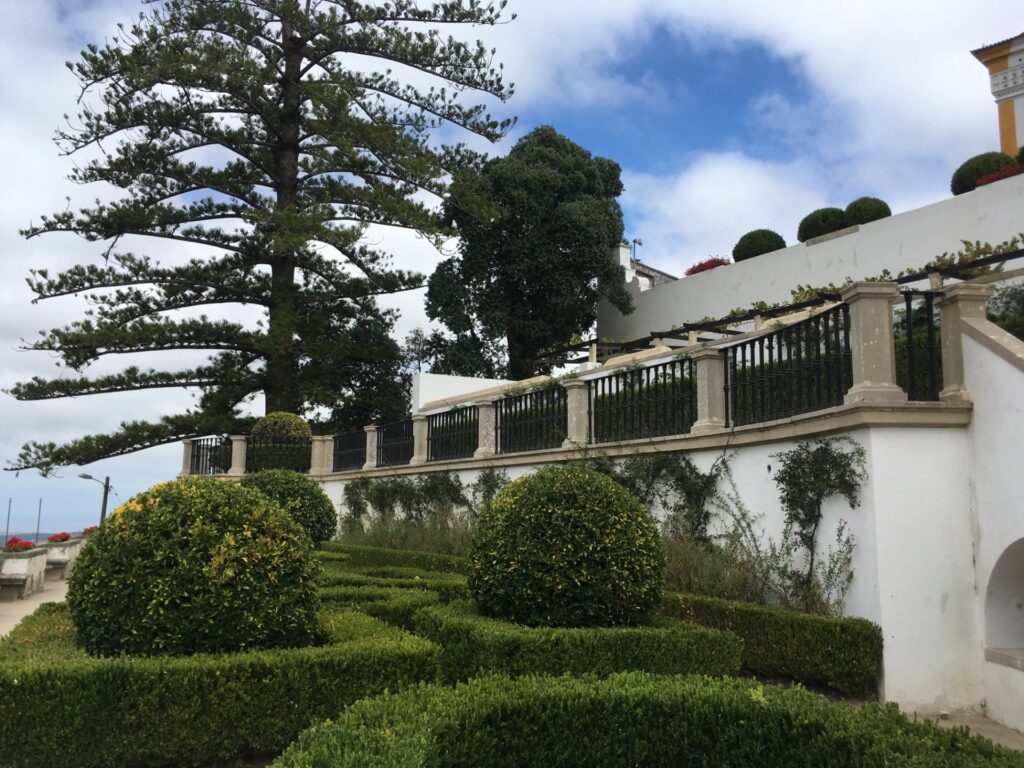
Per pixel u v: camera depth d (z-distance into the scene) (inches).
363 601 320.5
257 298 1067.9
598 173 1203.2
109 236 979.3
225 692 183.5
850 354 289.0
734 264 863.7
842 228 786.2
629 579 238.7
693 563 332.5
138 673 177.5
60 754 170.9
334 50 997.8
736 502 342.6
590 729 161.9
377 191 967.6
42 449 924.0
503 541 246.4
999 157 701.3
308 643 217.3
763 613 280.5
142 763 177.6
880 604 261.0
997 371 261.3
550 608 236.2
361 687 196.7
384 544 599.5
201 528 207.9
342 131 967.6
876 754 134.6
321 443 904.9
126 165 945.5
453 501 589.6
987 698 260.5
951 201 636.1
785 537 311.6
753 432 330.6
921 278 516.4
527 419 528.7
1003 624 264.5
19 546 597.3
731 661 232.2
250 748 186.5
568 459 457.7
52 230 950.4
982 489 266.8
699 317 916.0
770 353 336.2
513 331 1171.9
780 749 151.8
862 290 279.3
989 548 262.4
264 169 1050.7
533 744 157.9
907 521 266.8
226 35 979.9
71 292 965.8
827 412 285.6
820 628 261.6
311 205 991.6
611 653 219.5
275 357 1032.8
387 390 1179.9
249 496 224.7
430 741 140.6
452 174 1038.4
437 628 246.5
